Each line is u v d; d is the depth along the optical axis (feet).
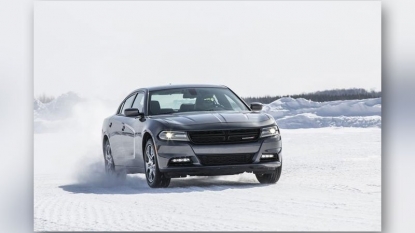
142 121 67.67
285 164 91.45
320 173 77.61
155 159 63.52
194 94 70.18
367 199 56.03
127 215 50.19
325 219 46.75
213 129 62.18
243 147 62.44
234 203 54.44
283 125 221.46
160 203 55.52
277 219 46.98
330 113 251.19
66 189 71.26
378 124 212.02
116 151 75.87
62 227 45.98
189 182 71.15
